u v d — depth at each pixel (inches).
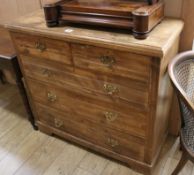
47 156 68.7
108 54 46.0
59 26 52.9
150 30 45.0
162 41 41.9
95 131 61.9
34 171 64.6
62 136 71.9
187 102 40.4
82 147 70.5
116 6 48.2
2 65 67.8
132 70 45.1
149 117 49.5
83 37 46.4
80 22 50.1
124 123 54.3
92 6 49.2
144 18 41.0
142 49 40.9
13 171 65.1
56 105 65.3
